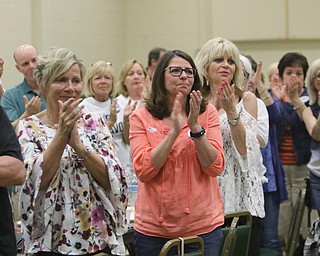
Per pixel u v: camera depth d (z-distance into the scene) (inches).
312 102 270.1
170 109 167.9
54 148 143.8
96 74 283.4
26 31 384.2
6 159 129.3
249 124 197.6
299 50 443.2
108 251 150.7
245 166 193.8
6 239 131.7
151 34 466.0
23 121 153.3
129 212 209.2
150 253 166.1
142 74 319.3
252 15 447.2
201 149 160.1
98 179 149.6
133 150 166.1
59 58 150.0
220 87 194.2
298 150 281.3
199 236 163.0
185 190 162.7
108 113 285.1
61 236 147.0
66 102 142.9
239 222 195.9
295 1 439.5
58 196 147.5
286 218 289.3
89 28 432.1
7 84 370.0
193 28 458.9
